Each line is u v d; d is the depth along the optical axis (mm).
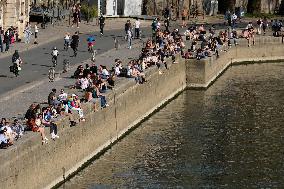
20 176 95625
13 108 116750
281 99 164375
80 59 159875
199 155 124000
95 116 119688
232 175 115375
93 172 113875
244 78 187125
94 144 119875
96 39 187375
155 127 139875
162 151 125438
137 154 123188
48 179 103812
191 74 173625
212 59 180000
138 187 109438
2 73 142125
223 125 142125
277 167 119312
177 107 156125
